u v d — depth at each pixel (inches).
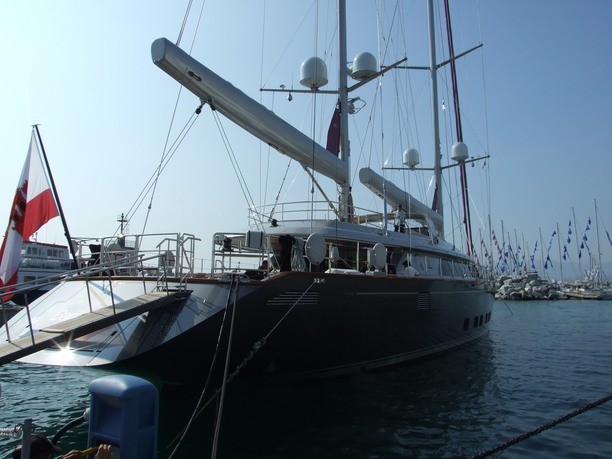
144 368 308.3
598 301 2524.6
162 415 308.7
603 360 593.6
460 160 916.6
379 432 290.7
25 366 460.8
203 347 305.3
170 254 381.4
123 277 355.6
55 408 326.3
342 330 384.5
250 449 259.6
